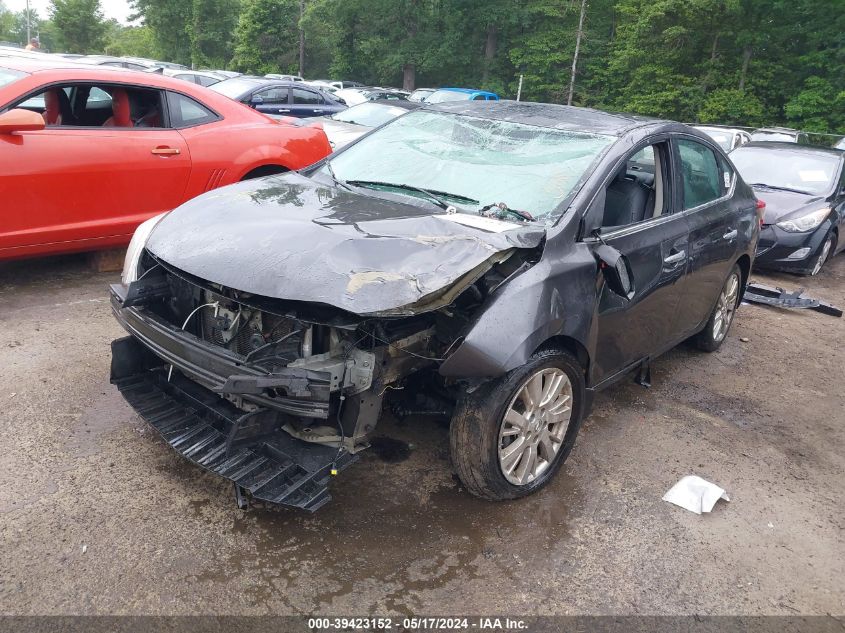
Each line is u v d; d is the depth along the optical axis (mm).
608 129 3721
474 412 2850
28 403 3572
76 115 5570
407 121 4203
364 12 42125
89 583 2434
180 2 51031
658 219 3854
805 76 32125
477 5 41250
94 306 4984
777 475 3695
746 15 32250
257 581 2518
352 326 2469
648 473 3561
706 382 4883
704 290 4562
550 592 2619
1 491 2871
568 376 3180
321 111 15000
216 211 3188
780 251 8172
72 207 4945
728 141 12922
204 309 3021
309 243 2715
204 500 2943
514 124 3887
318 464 2676
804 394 4863
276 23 46344
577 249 3148
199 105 5809
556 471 3316
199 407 3016
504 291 2768
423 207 3314
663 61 34469
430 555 2746
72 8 54250
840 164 8992
